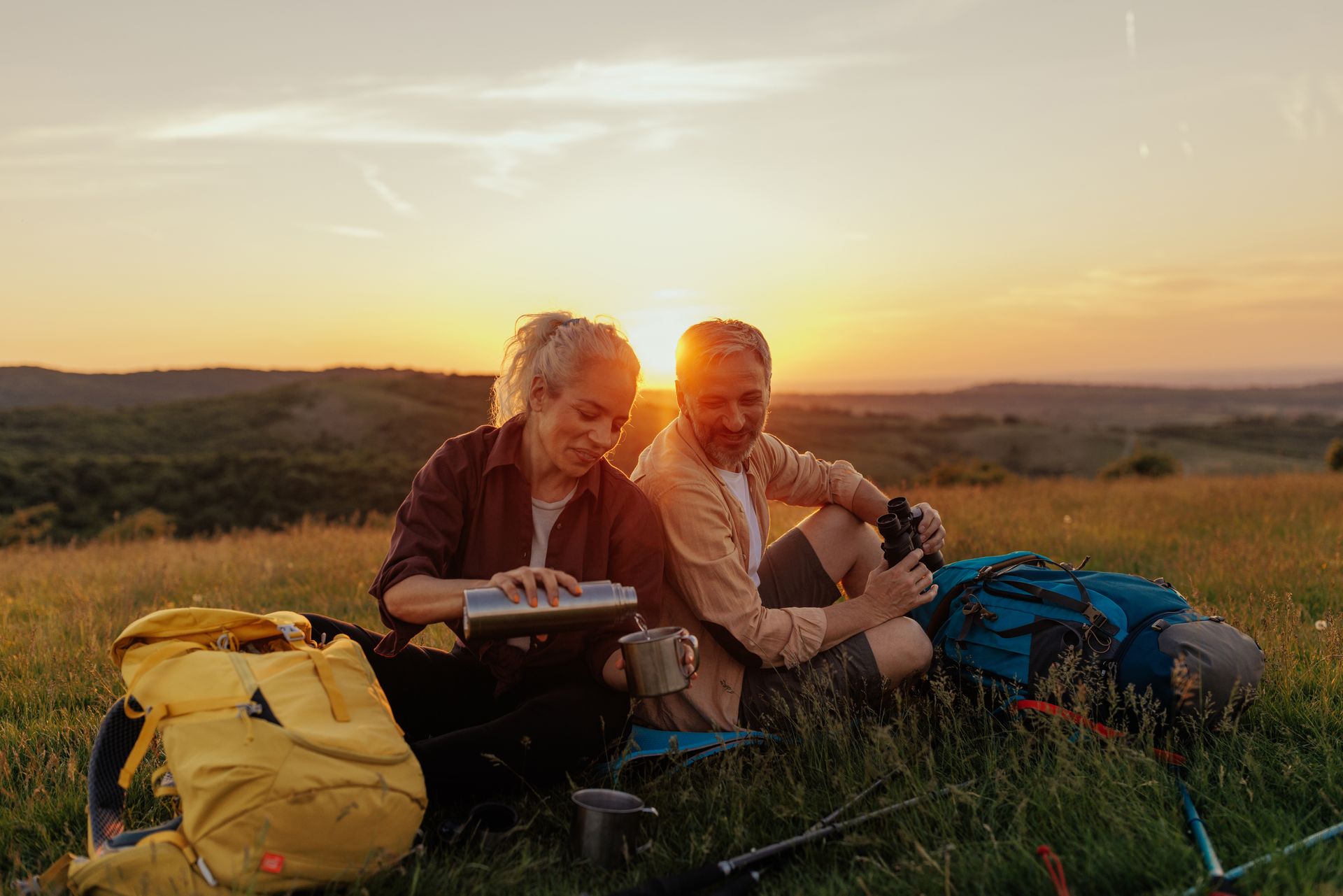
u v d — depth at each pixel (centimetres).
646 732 323
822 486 385
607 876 246
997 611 332
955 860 241
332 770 219
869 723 319
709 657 325
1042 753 293
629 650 266
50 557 1118
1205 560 629
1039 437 15700
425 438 12050
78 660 462
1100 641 309
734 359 312
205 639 261
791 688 321
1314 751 304
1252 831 250
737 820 265
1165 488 1300
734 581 311
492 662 296
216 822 212
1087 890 228
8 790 297
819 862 255
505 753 280
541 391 284
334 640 289
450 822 266
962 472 2400
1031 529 823
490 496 293
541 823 277
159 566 841
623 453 2142
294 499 5078
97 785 253
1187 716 293
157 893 212
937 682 326
